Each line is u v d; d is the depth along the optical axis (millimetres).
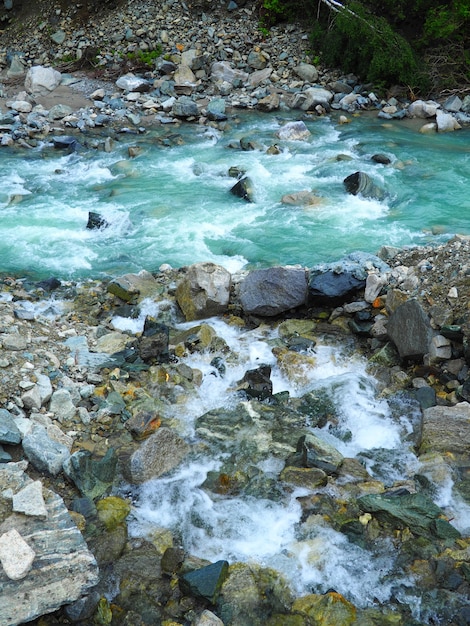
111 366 6836
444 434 5887
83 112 14828
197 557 4898
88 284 8641
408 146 12930
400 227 9773
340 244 9328
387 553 4898
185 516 5254
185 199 10898
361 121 14609
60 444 5582
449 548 4859
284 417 6223
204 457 5777
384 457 5816
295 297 7668
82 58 16891
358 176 10820
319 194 10852
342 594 4629
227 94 15766
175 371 6797
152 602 4562
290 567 4797
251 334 7539
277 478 5535
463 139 13445
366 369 6918
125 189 11359
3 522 4629
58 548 4508
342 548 4945
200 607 4523
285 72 16406
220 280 7832
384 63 15320
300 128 13445
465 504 5309
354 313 7559
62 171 12172
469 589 4574
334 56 16344
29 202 10938
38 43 17953
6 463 5254
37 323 7418
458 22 15805
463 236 8219
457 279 7277
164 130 14266
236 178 11703
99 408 6188
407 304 6914
